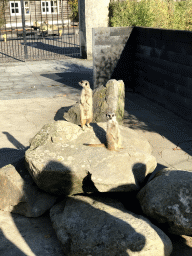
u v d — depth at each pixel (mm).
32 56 20344
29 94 11906
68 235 4102
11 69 16703
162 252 3818
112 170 4754
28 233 4512
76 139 5457
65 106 10352
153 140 7859
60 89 12680
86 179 4805
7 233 4484
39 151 5105
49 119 9156
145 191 4465
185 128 8742
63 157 4961
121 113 8672
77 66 17516
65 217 4402
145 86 11922
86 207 4531
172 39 9547
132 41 12148
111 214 4309
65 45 24953
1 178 5277
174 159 6828
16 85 13320
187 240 4445
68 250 3979
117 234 3896
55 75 15328
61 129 5492
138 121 9281
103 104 8422
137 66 12273
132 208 4812
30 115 9500
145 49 11406
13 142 7598
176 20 13344
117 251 3740
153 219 4297
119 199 4906
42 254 4074
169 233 4465
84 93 5480
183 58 9102
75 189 4910
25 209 4910
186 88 9164
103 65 12000
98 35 11445
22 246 4215
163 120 9406
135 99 11852
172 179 4328
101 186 4535
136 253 3701
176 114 9930
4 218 4898
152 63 11047
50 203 4930
